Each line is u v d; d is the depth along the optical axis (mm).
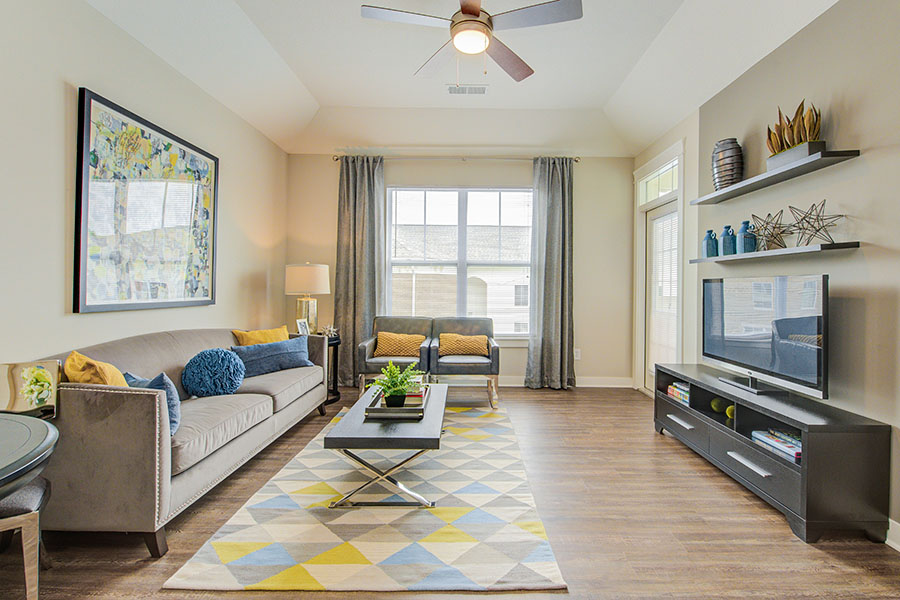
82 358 2008
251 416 2635
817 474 2020
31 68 2072
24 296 2064
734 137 3232
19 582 1696
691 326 3818
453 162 5203
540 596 1646
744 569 1820
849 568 1837
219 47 3229
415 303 5297
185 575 1733
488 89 4285
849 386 2250
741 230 2928
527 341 5223
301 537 2004
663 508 2326
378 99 4523
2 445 1212
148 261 2842
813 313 2264
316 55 3691
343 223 5078
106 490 1836
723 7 2828
